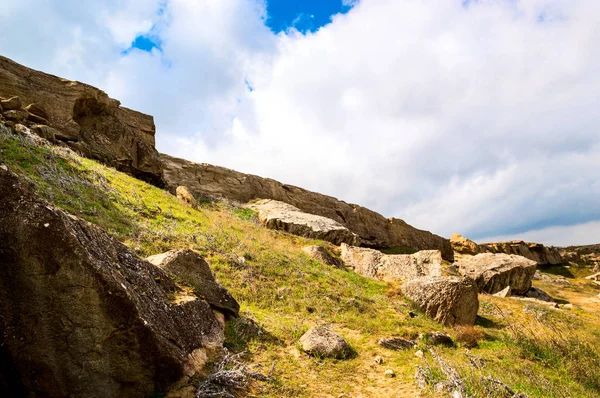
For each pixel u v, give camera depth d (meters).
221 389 6.02
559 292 35.28
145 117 27.61
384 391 7.28
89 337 5.00
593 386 9.76
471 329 12.38
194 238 14.33
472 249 49.75
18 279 4.70
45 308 4.79
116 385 5.24
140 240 12.14
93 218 12.12
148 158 24.98
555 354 11.41
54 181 13.30
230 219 23.00
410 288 15.28
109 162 21.98
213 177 33.25
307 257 18.88
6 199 4.80
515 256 29.28
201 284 8.58
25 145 15.05
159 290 6.85
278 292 12.42
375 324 11.53
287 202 38.00
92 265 5.05
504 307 18.61
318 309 11.88
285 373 7.41
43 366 4.77
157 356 5.57
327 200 41.91
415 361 8.89
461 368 8.46
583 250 66.75
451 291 13.80
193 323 7.07
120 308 5.22
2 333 4.62
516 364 10.25
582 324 17.73
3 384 4.67
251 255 14.81
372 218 44.81
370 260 22.73
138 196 17.14
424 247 47.75
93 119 23.31
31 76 21.03
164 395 5.63
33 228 4.77
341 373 7.89
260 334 8.87
